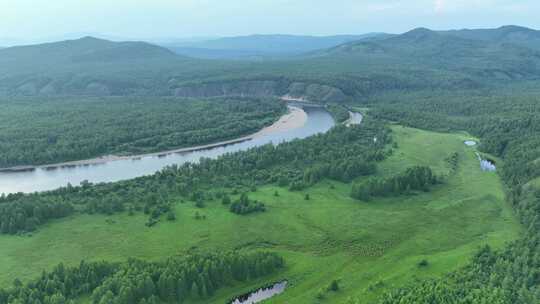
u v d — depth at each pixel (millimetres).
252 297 104875
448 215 146250
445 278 104875
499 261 107000
